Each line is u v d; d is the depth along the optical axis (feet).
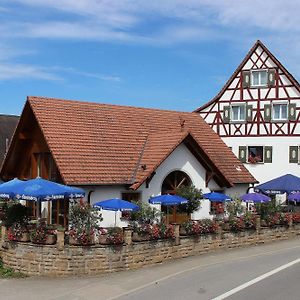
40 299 47.37
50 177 83.56
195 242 68.44
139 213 66.39
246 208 81.82
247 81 133.80
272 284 49.65
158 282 52.19
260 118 132.26
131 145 88.48
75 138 83.10
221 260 64.64
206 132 107.24
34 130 85.56
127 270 59.88
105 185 78.28
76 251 57.67
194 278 53.47
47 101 87.20
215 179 92.27
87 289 50.39
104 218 77.92
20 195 61.11
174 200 74.18
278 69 130.31
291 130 128.47
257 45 132.87
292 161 127.95
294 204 117.39
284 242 81.20
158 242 63.26
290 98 128.67
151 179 82.99
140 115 98.89
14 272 59.41
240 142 134.31
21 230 60.34
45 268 58.03
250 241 77.20
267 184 101.81
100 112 92.94
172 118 104.32
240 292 46.42
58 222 77.92
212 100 138.10
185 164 87.76
